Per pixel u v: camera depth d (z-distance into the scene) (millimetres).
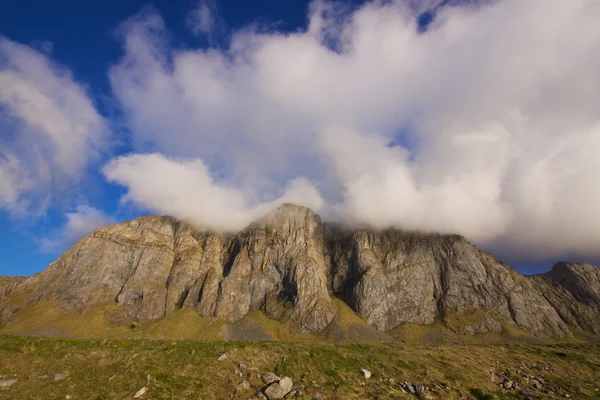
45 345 36500
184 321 160625
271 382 33531
